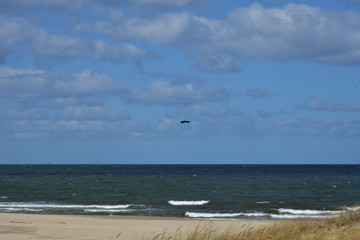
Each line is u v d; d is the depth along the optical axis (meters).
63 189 173.38
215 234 33.12
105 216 79.88
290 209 104.31
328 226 35.50
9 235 44.47
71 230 50.62
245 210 102.94
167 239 36.69
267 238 31.98
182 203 118.25
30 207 101.62
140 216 82.00
